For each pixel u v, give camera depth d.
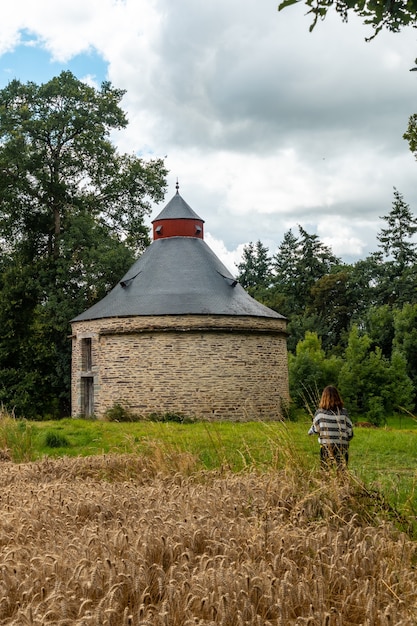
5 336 34.50
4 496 6.98
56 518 5.75
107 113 43.06
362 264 65.31
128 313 29.19
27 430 13.76
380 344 50.19
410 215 68.88
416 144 15.29
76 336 31.80
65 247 39.03
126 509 6.15
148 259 32.59
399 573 4.59
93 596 4.10
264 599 4.05
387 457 12.84
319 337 55.50
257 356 29.55
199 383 28.42
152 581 4.34
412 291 61.12
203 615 3.93
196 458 9.42
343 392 37.28
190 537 5.02
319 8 5.02
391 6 4.86
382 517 6.15
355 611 4.14
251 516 5.75
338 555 4.72
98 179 43.66
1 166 40.28
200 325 28.64
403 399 37.12
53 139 42.28
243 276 79.25
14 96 42.09
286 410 29.23
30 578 4.23
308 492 6.67
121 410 28.58
